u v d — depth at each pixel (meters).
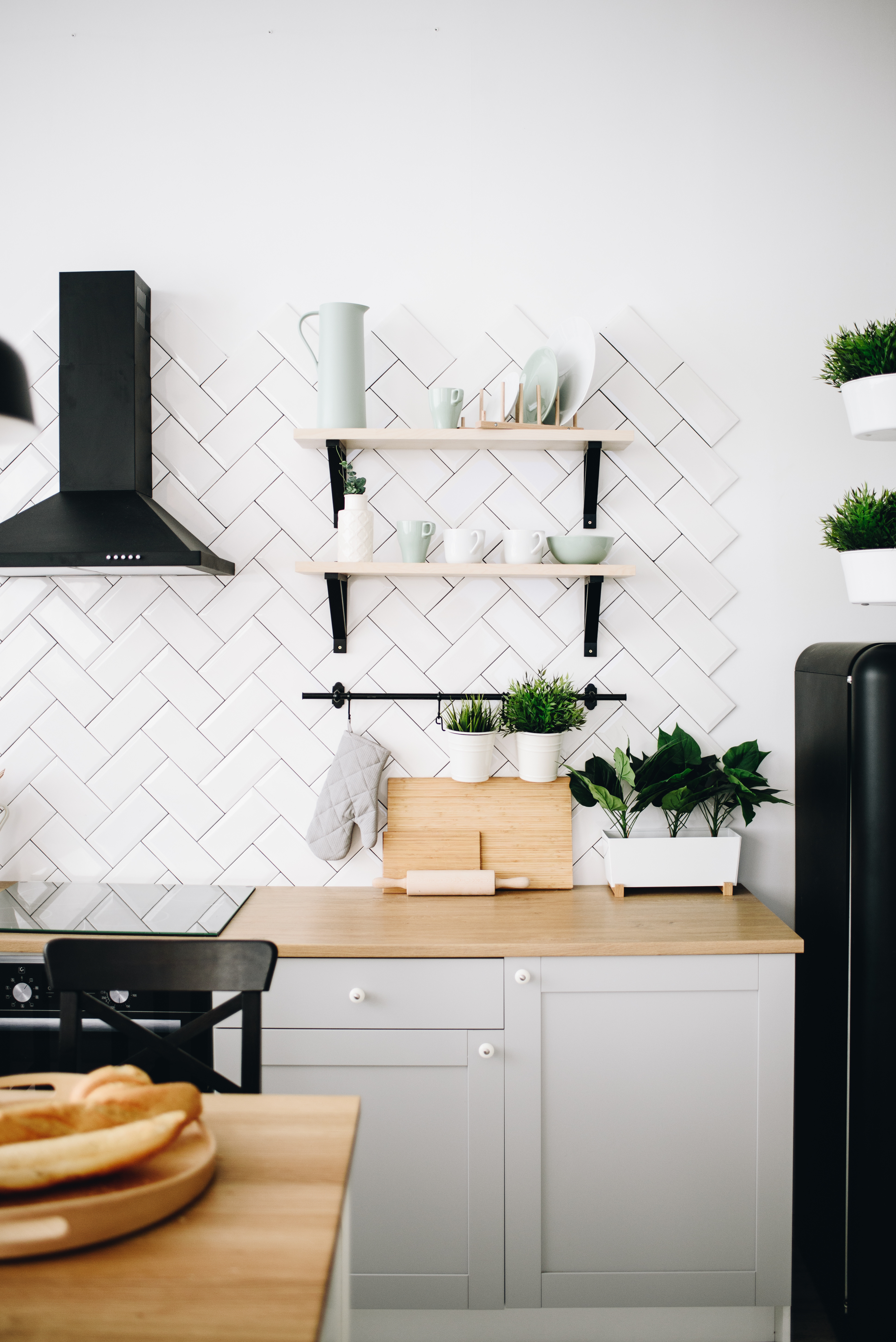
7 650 2.32
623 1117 1.86
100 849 2.31
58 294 2.29
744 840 2.29
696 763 2.11
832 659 1.99
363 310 2.14
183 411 2.28
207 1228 0.94
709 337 2.27
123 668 2.30
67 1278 0.86
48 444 2.31
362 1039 1.84
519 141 2.25
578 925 1.94
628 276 2.26
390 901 2.13
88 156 2.28
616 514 2.28
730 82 2.25
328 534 2.28
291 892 2.22
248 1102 1.22
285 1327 0.80
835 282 2.26
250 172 2.26
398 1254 1.85
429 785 2.25
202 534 2.29
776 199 2.26
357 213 2.26
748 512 2.28
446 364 2.27
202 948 1.39
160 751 2.31
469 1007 1.83
